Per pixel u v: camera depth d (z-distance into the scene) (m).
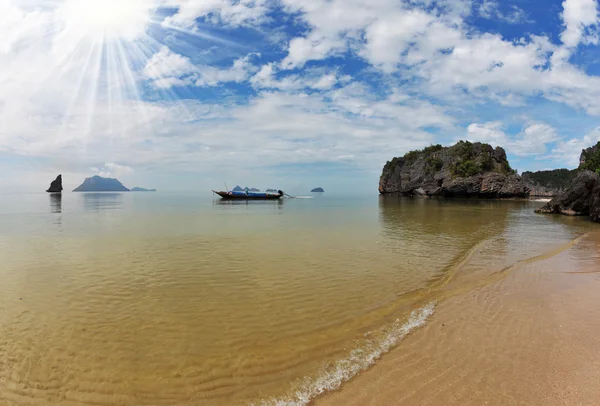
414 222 35.88
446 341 8.44
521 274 14.68
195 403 6.48
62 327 9.66
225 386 6.97
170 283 13.76
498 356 7.60
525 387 6.41
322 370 7.42
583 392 6.20
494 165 100.75
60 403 6.50
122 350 8.39
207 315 10.53
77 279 14.30
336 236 25.92
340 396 6.46
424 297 12.00
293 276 14.74
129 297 12.13
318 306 11.26
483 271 15.38
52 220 37.97
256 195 90.56
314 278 14.45
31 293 12.54
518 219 39.25
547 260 17.44
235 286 13.37
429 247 21.31
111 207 62.22
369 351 8.15
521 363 7.27
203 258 18.19
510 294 11.93
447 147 115.25
